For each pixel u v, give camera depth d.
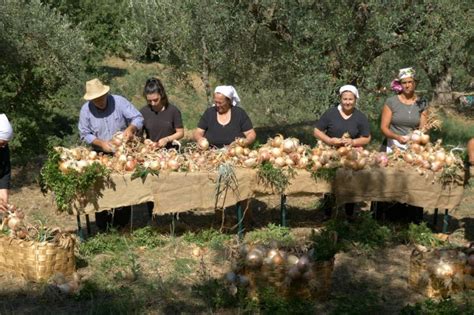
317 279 5.27
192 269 6.22
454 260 5.47
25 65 14.02
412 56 11.40
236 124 7.37
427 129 7.47
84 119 7.17
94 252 6.68
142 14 14.69
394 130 7.55
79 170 6.40
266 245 5.49
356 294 5.61
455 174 6.93
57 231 5.94
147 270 6.20
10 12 13.05
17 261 5.79
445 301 5.01
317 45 10.41
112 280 5.91
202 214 8.43
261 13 11.30
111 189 6.51
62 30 13.98
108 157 6.86
